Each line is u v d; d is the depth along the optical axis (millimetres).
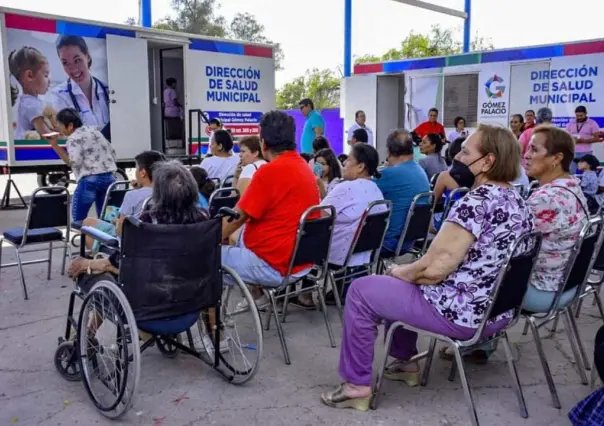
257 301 4562
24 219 8250
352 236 3895
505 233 2596
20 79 7844
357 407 2943
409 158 4547
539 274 2996
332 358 3590
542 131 3102
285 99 33281
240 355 3580
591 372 3148
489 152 2645
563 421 2852
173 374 3336
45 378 3271
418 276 2693
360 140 6691
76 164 5918
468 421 2850
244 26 24094
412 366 3217
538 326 3035
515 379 2893
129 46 9000
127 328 2734
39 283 5047
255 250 3414
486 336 2754
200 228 2795
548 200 2941
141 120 9281
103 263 3086
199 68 10109
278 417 2883
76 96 8414
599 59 9875
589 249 3092
